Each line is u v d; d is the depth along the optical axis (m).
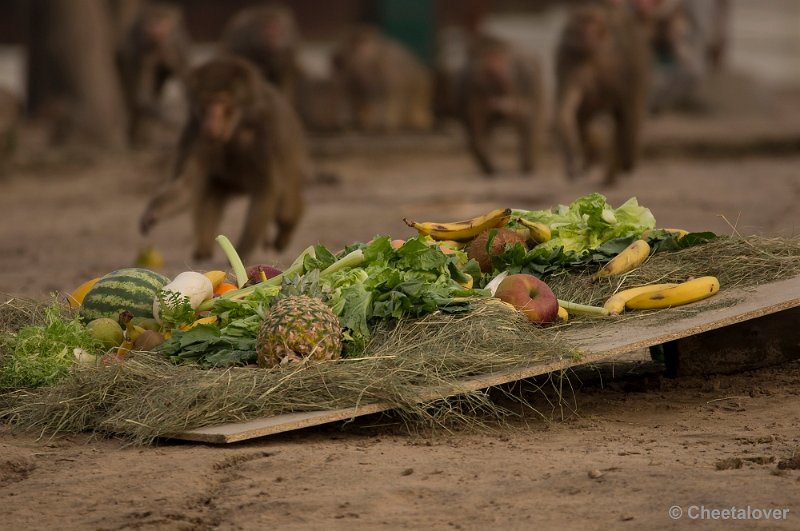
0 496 7.46
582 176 32.69
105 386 9.02
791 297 9.67
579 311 10.05
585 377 10.47
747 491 7.02
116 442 8.65
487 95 34.84
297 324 8.99
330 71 42.78
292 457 8.03
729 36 64.19
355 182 32.72
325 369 8.84
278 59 34.41
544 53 57.12
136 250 21.42
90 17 38.97
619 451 8.07
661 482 7.24
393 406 8.62
